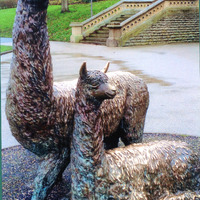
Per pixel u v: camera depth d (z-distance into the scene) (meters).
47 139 2.85
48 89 2.62
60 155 2.98
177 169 2.99
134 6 25.09
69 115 2.86
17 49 2.47
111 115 3.20
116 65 12.98
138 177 2.75
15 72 2.54
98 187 2.57
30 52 2.46
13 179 4.01
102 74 2.41
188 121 6.38
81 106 2.46
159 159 2.91
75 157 2.57
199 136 5.57
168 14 21.42
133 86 3.46
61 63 13.84
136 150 2.88
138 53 16.61
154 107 7.39
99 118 2.52
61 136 2.88
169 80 10.20
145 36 20.88
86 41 22.89
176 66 12.71
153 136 5.59
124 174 2.67
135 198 2.69
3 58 16.19
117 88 3.29
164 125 6.18
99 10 31.03
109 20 24.25
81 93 2.44
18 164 4.51
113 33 20.06
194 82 9.91
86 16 29.94
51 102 2.69
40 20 2.40
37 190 2.90
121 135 3.57
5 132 5.90
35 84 2.54
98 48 19.42
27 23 2.39
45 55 2.51
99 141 2.54
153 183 2.84
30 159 4.68
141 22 20.69
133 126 3.47
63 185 3.71
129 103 3.39
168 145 3.08
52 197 3.45
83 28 23.58
